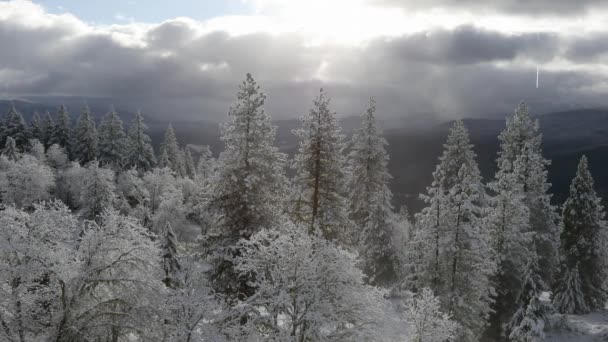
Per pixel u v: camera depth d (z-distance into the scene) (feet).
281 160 73.82
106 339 51.49
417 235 83.51
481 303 80.12
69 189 223.71
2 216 49.55
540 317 84.02
